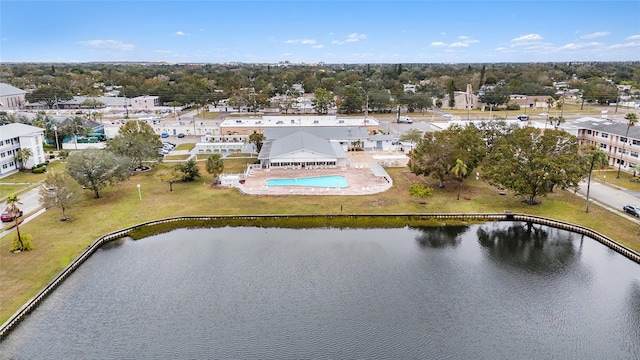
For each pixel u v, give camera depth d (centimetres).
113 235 6812
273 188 8912
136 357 4125
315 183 9338
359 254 6309
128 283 5469
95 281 5512
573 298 5153
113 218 7438
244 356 4125
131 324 4631
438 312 4866
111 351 4209
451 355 4181
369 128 14250
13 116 14900
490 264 6028
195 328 4566
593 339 4416
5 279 5372
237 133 14088
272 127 13488
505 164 7888
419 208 7912
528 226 7375
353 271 5800
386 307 4956
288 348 4244
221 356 4122
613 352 4231
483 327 4603
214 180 9469
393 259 6166
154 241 6725
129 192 8838
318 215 7619
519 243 6738
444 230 7188
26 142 10306
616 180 9288
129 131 11231
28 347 4272
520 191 7575
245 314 4809
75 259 5934
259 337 4412
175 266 5925
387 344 4319
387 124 17025
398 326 4606
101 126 14875
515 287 5406
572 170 7231
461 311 4891
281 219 7494
